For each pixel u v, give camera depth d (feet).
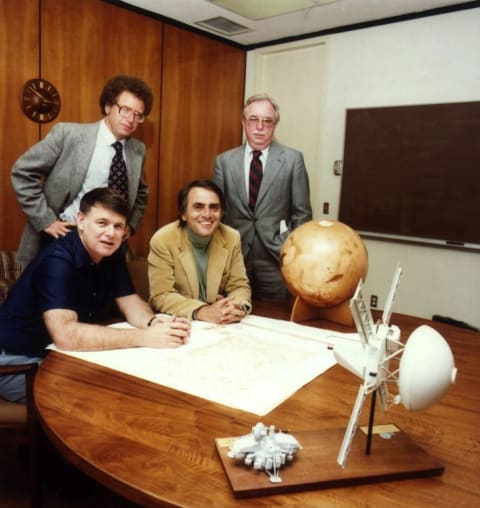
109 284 5.56
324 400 3.47
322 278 5.02
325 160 13.35
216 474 2.52
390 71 11.93
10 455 6.69
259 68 14.48
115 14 11.39
